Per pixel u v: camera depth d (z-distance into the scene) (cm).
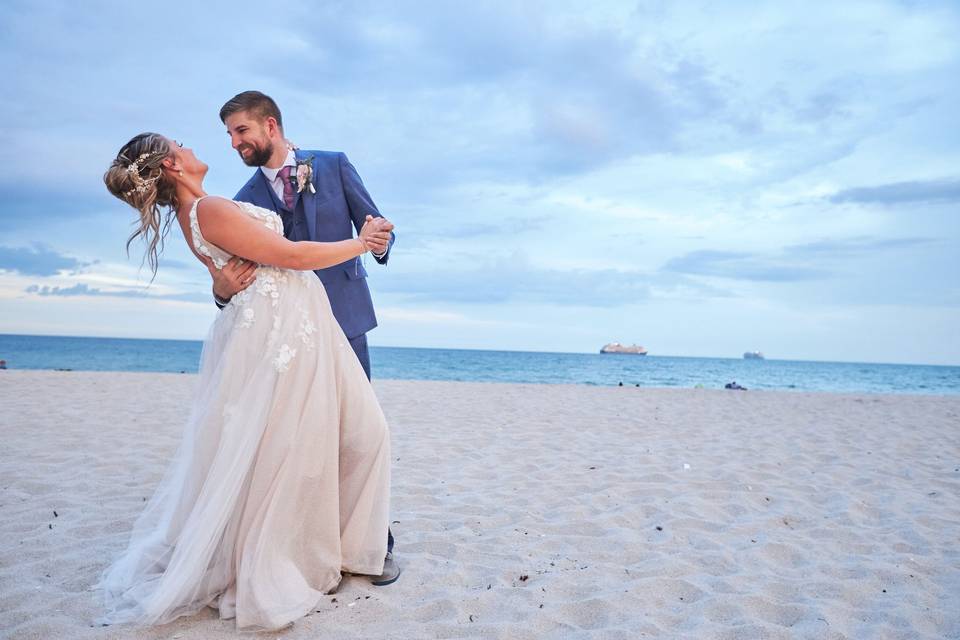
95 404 896
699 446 699
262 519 243
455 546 344
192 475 252
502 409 1029
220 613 238
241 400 247
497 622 248
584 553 343
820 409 1116
